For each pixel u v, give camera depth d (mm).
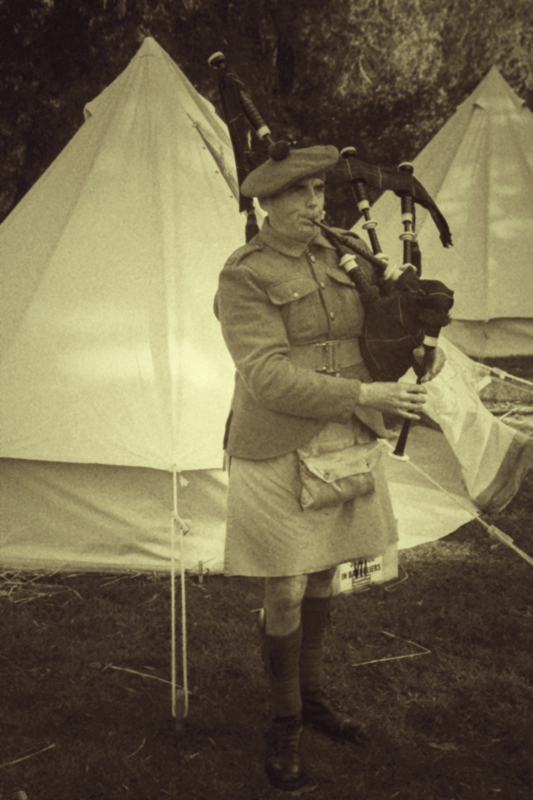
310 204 2262
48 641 3293
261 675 3033
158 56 4746
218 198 4410
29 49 10312
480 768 2496
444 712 2779
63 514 3938
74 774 2484
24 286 4137
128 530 3936
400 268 2373
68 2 10242
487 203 8789
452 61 13078
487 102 9172
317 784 2436
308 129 12695
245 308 2291
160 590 3748
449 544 4277
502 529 4426
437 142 9414
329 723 2625
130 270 4109
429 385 4332
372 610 3535
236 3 11242
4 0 10047
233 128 2529
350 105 12594
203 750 2598
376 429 2467
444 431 4367
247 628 3396
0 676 3023
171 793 2408
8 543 3951
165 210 4238
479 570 3961
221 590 3764
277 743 2475
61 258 4141
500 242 8727
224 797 2383
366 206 2547
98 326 3969
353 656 3141
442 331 8852
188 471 3887
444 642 3258
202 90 10977
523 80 13570
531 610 3545
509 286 8719
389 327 2285
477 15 12969
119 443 3736
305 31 11984
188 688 2953
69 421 3785
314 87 12422
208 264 4188
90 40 10477
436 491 4539
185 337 3965
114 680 3000
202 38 10883
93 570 3932
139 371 3891
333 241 2420
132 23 10477
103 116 4668
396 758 2537
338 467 2365
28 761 2549
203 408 3840
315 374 2248
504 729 2680
